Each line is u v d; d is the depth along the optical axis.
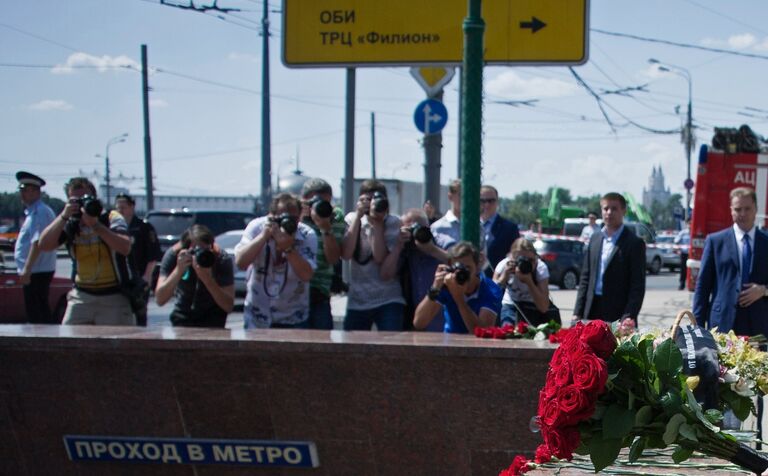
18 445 5.17
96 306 7.05
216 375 4.92
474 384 4.70
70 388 5.07
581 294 7.35
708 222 13.23
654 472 2.96
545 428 2.36
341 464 4.87
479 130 6.37
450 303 5.99
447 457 4.76
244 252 6.32
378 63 11.03
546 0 10.66
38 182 9.55
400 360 4.75
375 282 6.81
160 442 5.01
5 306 12.73
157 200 76.00
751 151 13.11
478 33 6.32
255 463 4.95
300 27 11.16
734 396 2.97
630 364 2.42
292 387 4.86
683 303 18.11
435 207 10.73
